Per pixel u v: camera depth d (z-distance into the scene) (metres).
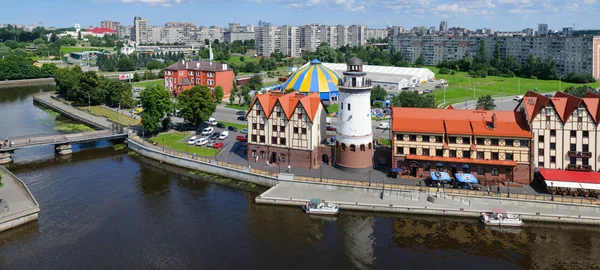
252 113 134.50
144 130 166.88
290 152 130.88
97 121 196.62
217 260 86.62
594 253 88.25
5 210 100.62
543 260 86.19
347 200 108.94
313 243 92.94
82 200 114.69
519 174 114.94
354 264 85.25
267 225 100.56
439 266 84.56
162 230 98.50
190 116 167.62
